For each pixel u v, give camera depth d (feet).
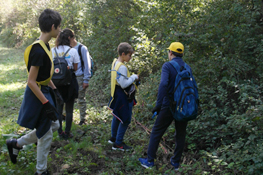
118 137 11.66
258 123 10.23
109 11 24.40
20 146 9.32
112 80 11.39
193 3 18.92
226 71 13.57
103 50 24.79
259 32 16.67
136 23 21.79
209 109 13.19
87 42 26.99
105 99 19.24
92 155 11.14
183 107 9.10
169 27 17.48
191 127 12.35
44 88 8.69
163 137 12.66
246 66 14.07
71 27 32.91
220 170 9.69
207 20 16.98
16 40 55.42
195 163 10.28
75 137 12.70
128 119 11.49
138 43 19.08
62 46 11.93
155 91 15.29
